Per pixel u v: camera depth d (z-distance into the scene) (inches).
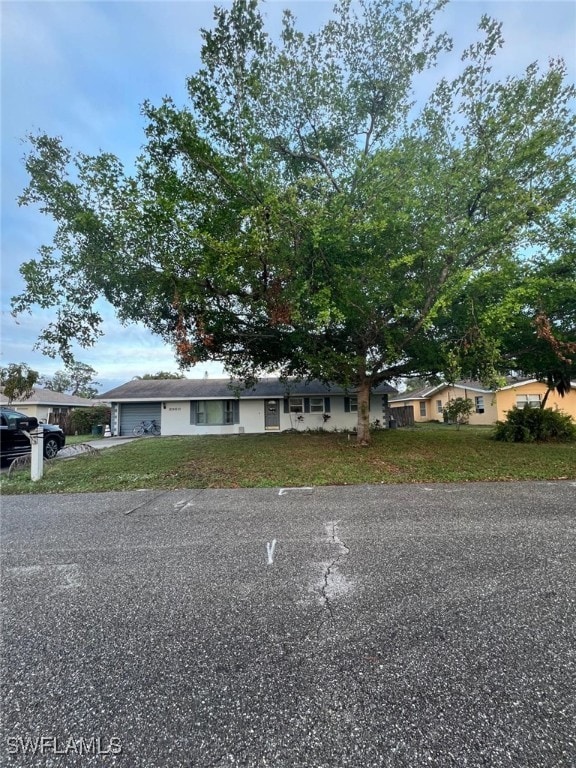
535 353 368.8
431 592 101.2
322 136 327.6
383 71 306.2
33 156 274.8
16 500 219.8
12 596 103.8
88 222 264.2
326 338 372.2
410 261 248.2
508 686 67.1
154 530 159.9
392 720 60.4
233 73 261.0
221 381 788.6
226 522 169.2
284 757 54.8
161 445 466.6
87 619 91.5
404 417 861.8
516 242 280.8
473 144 277.4
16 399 740.0
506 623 86.4
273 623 88.0
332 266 274.8
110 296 322.3
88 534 155.9
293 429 687.1
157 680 70.3
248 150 268.4
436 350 325.1
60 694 67.3
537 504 191.0
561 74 258.5
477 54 271.7
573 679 68.7
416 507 188.1
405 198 245.3
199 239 243.3
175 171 270.8
